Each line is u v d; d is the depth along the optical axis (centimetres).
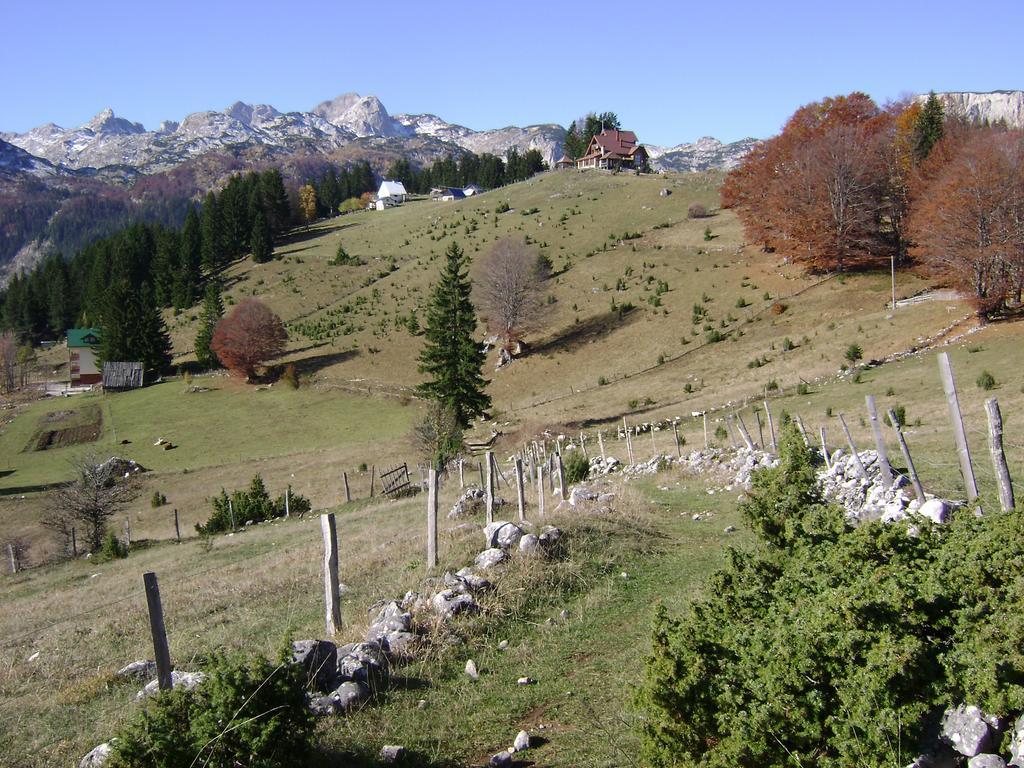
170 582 2036
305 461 5653
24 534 4494
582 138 17575
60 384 10594
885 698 545
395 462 5138
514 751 740
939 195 5344
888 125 7969
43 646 1437
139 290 13038
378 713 832
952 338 4866
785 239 7556
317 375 8281
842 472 1883
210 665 689
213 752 604
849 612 593
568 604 1173
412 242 12706
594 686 877
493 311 7819
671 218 10906
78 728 890
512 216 12662
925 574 644
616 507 1847
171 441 6912
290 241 14812
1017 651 545
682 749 603
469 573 1253
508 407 6438
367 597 1294
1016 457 2030
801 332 6050
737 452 2603
